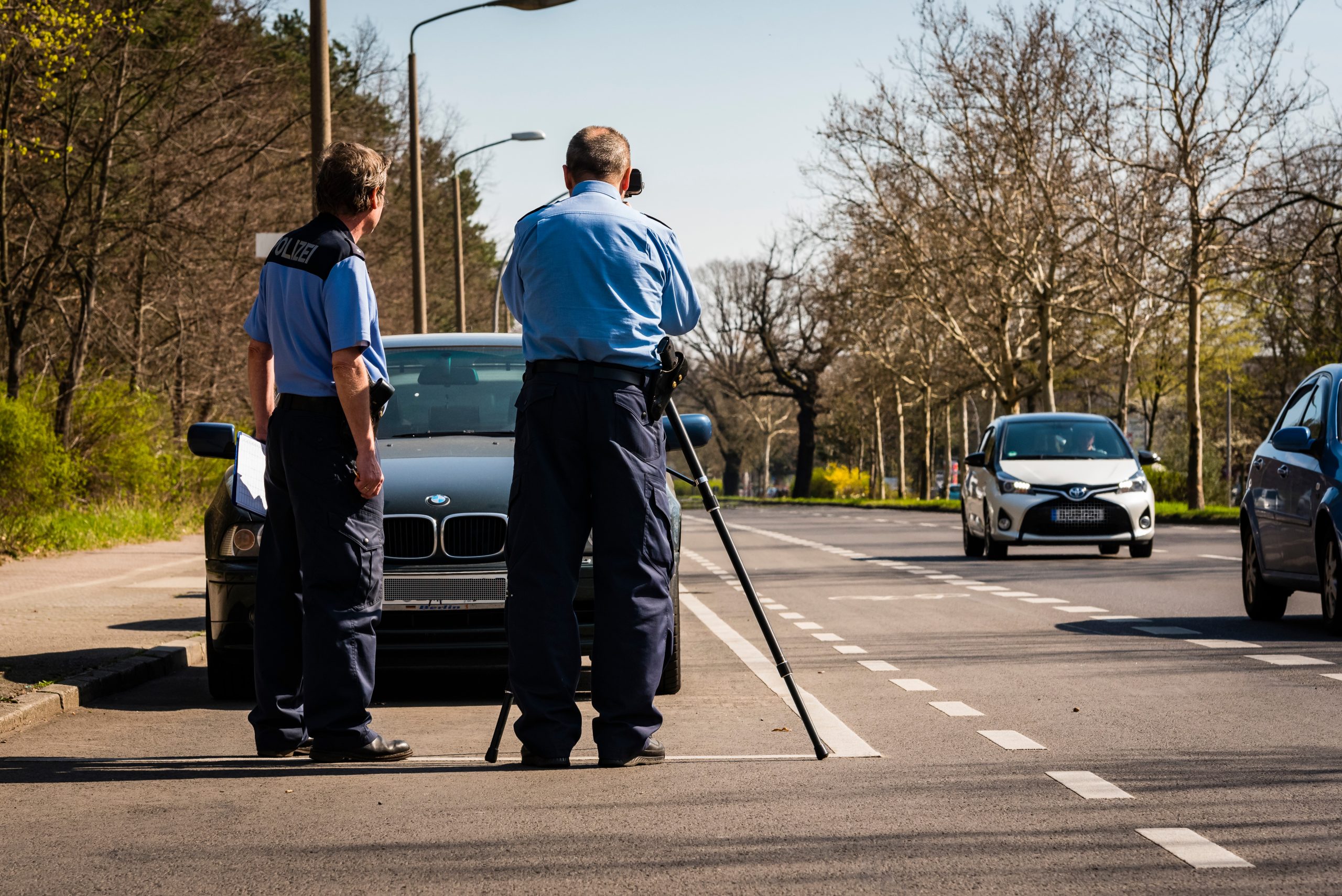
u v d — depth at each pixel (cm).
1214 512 5009
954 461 16738
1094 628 1612
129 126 3819
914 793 745
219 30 3991
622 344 789
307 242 827
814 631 1638
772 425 15650
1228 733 934
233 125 4116
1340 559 1462
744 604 1995
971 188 6781
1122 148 5816
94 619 1627
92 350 4081
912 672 1273
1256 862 607
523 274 805
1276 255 4938
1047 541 2800
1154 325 6950
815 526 5144
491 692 1182
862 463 14538
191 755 873
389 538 1076
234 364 4462
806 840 645
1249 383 9719
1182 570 2483
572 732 807
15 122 3434
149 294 4262
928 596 2077
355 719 832
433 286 8388
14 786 777
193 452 1178
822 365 11850
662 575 815
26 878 592
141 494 3594
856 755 856
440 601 1060
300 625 855
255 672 857
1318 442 1572
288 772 808
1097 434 2973
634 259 800
